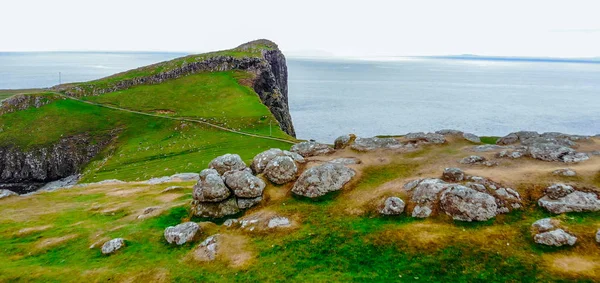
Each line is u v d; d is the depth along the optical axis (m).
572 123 197.75
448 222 33.72
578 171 37.03
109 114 156.50
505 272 27.20
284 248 34.12
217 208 43.09
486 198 33.78
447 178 39.38
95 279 32.19
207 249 35.25
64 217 50.34
